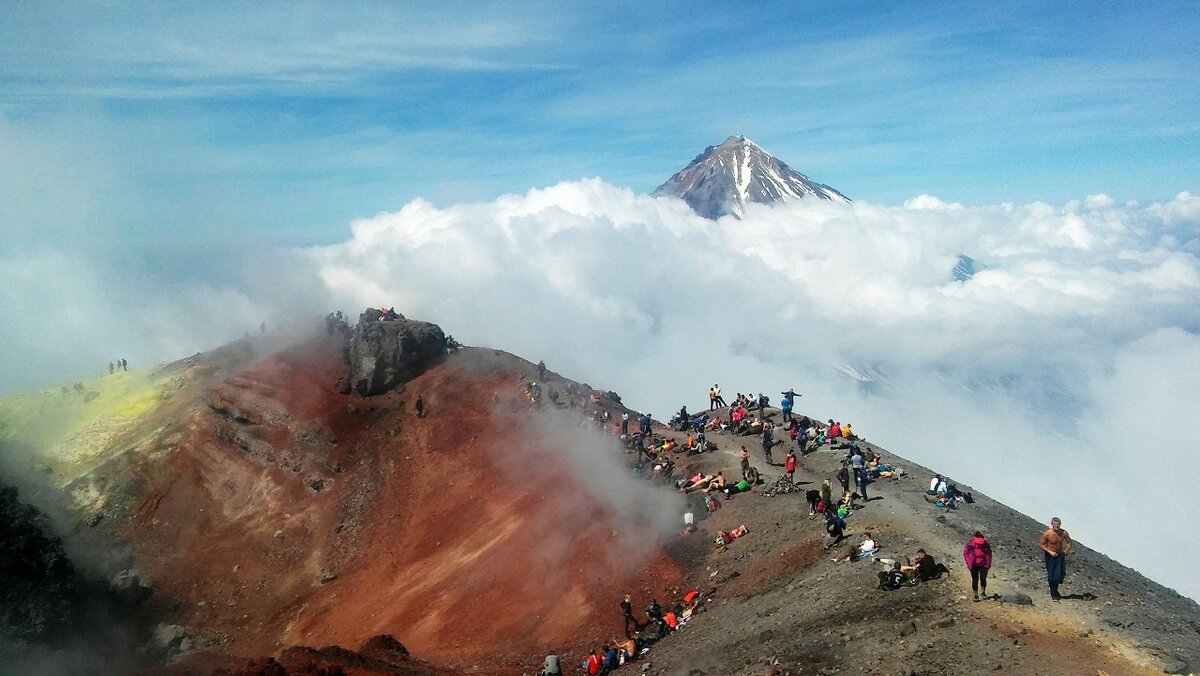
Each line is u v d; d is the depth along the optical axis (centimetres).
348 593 4656
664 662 2564
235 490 5794
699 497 4047
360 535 5225
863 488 3331
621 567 3709
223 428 6259
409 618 4056
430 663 3400
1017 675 1659
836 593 2452
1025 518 3138
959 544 2620
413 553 4838
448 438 5994
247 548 5284
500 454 5634
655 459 4788
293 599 4788
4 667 3600
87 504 5669
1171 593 2503
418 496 5488
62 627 4047
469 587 4112
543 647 3309
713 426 5219
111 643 4306
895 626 2067
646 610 3147
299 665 2527
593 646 3162
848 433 4459
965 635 1903
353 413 6341
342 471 5844
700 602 3077
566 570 3884
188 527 5547
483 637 3594
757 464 4225
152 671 2883
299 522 5431
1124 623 1883
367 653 3020
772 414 5228
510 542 4397
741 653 2305
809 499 3353
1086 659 1700
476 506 5056
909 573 2370
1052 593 2077
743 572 3152
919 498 3294
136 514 5628
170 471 5959
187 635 4559
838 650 2034
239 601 4872
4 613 3866
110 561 5100
